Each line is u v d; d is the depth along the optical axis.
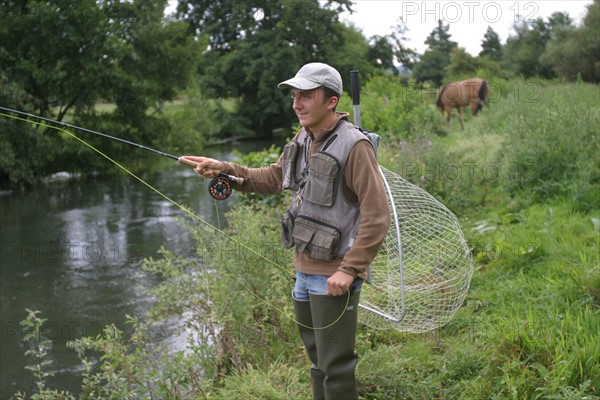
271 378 3.82
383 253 3.94
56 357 5.72
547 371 3.18
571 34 22.84
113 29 17.88
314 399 3.16
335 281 2.66
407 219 3.78
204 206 12.23
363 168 2.67
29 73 17.09
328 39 31.94
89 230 10.79
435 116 14.96
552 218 6.12
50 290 7.63
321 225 2.77
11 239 10.34
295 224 2.84
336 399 2.94
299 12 30.95
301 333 3.12
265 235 5.10
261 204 7.86
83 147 17.30
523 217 6.46
